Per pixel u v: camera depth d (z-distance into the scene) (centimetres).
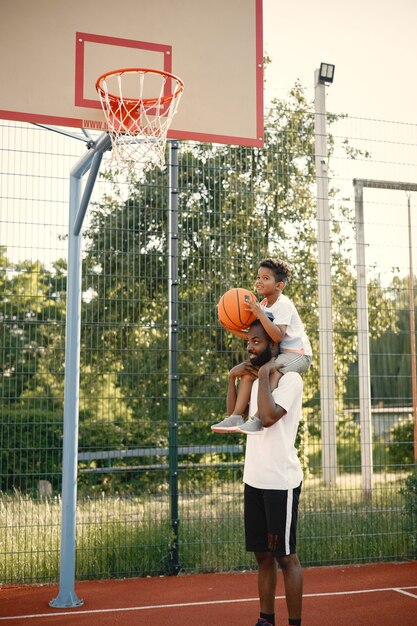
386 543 627
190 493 649
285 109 762
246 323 396
